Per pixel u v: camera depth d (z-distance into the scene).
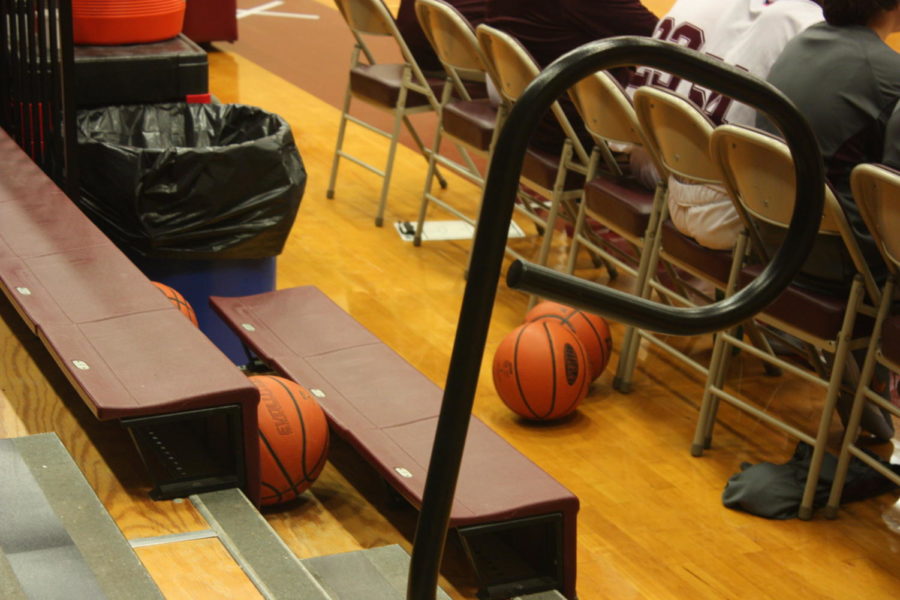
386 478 2.30
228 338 3.29
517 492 2.24
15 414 2.30
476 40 3.99
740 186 2.74
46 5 3.70
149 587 1.75
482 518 2.15
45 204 2.88
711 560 2.64
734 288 2.97
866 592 2.55
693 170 2.94
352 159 4.79
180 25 4.05
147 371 2.14
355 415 2.52
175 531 2.00
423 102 4.65
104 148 3.08
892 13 2.84
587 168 3.65
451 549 2.36
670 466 3.04
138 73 3.74
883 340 2.67
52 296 2.40
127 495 2.09
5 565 1.69
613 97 3.20
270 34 8.10
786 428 2.88
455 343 1.03
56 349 2.18
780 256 1.20
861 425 3.18
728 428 3.25
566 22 3.91
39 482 1.99
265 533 2.00
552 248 4.49
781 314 2.84
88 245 2.67
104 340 2.24
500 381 3.18
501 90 3.79
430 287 4.10
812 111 2.82
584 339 3.30
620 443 3.14
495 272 1.00
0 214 2.79
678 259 3.22
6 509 1.89
